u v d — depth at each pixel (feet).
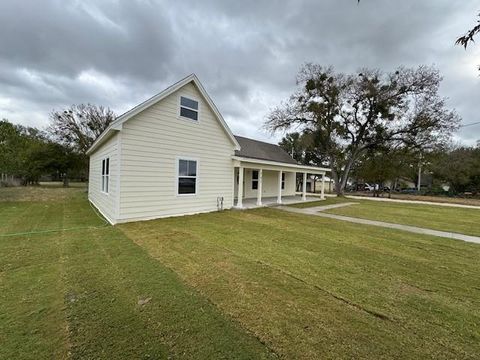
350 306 9.36
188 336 7.32
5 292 9.87
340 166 98.53
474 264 14.75
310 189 124.77
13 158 65.82
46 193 58.95
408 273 13.02
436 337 7.59
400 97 67.62
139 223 24.09
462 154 101.24
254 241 18.56
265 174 55.83
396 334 7.68
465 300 10.16
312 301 9.66
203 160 31.83
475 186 98.12
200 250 15.94
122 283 10.82
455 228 26.81
